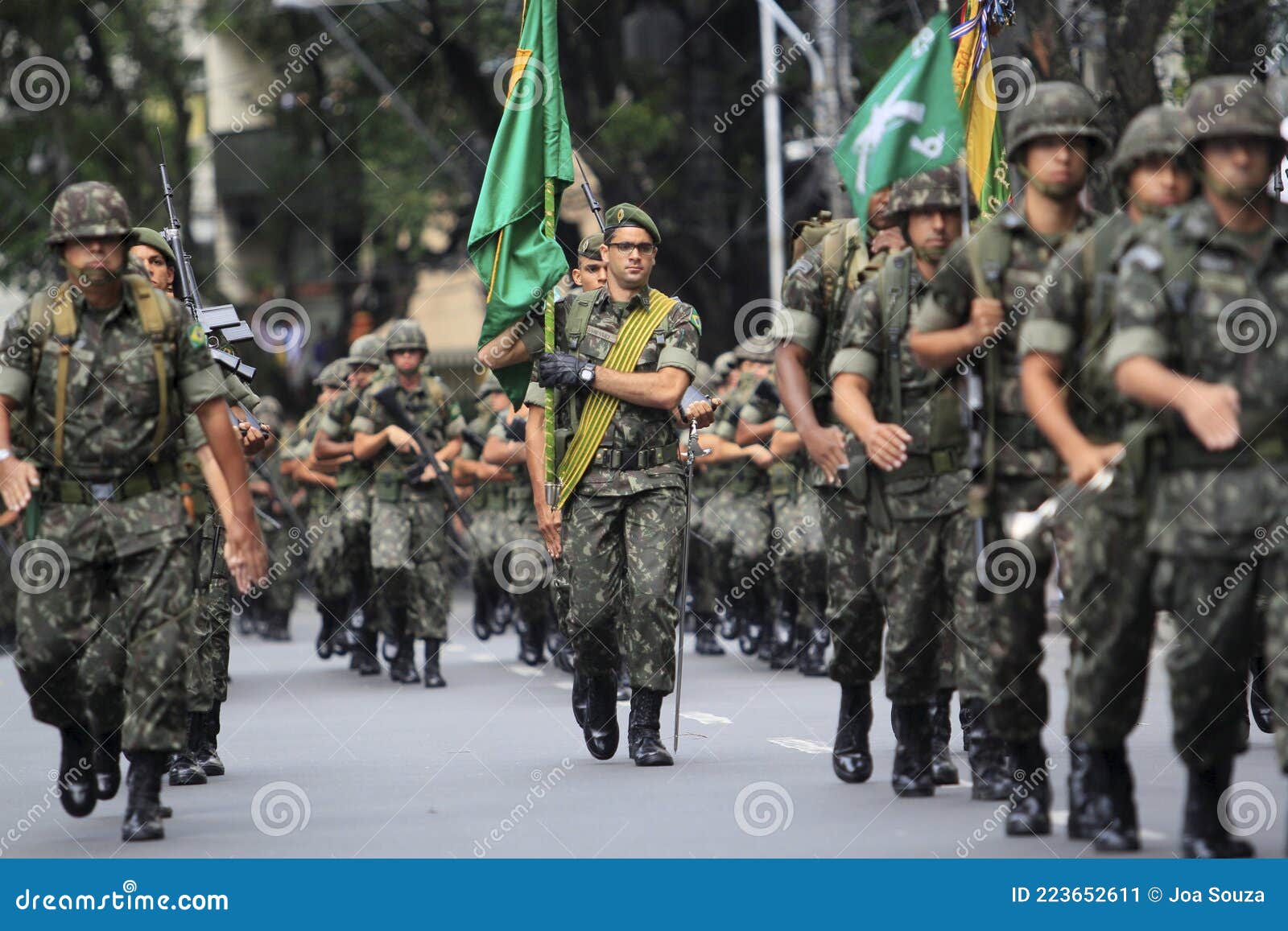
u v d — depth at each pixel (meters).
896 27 73.75
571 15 81.75
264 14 106.25
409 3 94.50
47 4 100.19
